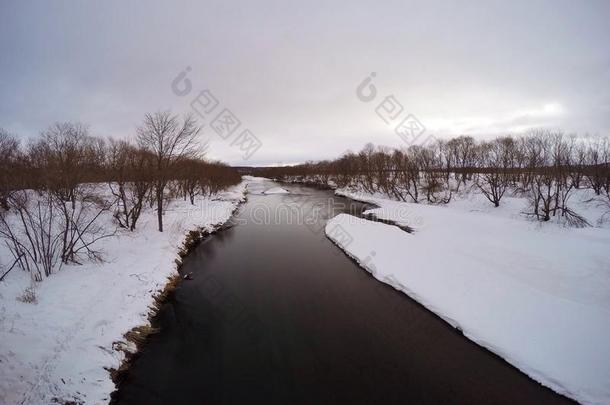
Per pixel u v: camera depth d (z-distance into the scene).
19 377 5.52
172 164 17.03
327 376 7.31
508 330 8.52
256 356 8.01
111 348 7.22
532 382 7.05
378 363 7.77
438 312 10.00
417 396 6.71
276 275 13.60
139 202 15.77
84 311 7.88
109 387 6.36
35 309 7.43
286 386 6.98
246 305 10.77
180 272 13.52
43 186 12.46
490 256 13.30
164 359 7.79
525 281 10.96
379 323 9.63
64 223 12.76
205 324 9.50
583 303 9.12
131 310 8.84
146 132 15.36
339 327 9.41
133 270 11.12
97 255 11.44
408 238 16.98
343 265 14.96
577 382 6.71
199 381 7.09
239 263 15.19
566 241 13.30
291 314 10.19
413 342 8.65
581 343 7.59
